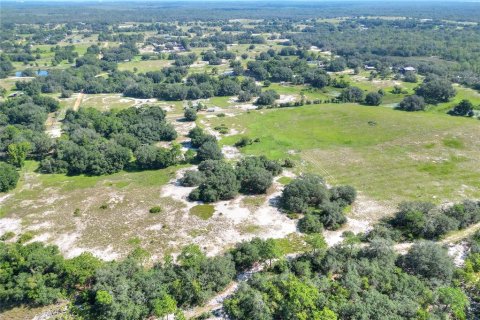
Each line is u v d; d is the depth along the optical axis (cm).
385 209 7869
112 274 5519
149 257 6500
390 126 12656
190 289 5506
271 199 8381
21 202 8519
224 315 5309
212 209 8019
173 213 7900
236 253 6222
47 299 5488
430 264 5775
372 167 9806
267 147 11475
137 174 9912
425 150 10656
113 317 5059
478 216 7188
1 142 11125
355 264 5819
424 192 8462
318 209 7900
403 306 4944
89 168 10000
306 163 10231
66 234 7256
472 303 5403
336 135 12212
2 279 5616
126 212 7988
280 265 6050
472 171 9362
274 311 5144
